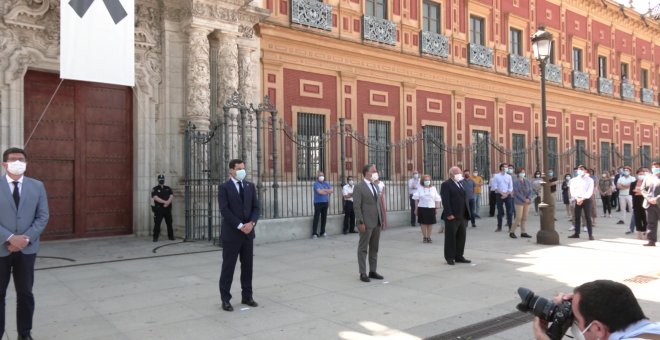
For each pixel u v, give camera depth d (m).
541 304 2.31
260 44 14.12
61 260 9.17
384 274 7.93
